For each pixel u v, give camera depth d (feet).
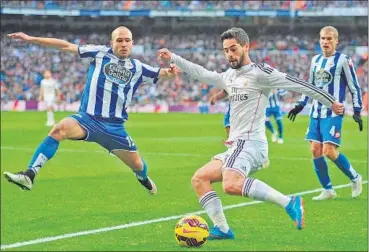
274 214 52.60
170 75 50.88
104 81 49.47
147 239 44.29
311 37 283.18
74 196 64.03
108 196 63.77
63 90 262.67
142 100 250.37
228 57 41.88
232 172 40.50
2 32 298.56
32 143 122.62
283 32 288.30
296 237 44.37
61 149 109.70
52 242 43.93
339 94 58.95
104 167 87.56
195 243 41.14
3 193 66.23
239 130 42.32
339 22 282.15
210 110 236.84
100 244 43.01
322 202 58.75
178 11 276.00
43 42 48.44
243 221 49.88
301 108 59.62
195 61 282.56
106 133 49.90
